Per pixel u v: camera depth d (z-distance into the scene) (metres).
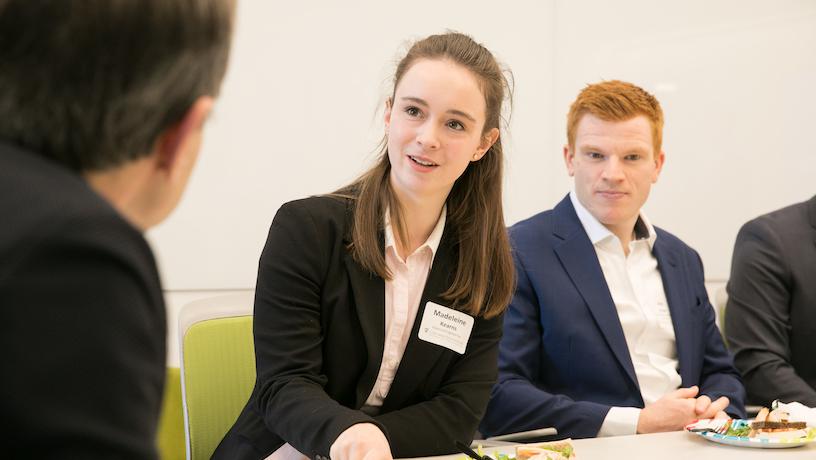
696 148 3.80
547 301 2.04
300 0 3.29
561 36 3.64
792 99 3.92
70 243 0.45
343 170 3.37
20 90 0.50
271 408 1.35
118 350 0.46
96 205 0.48
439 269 1.55
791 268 2.34
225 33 0.57
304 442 1.28
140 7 0.51
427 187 1.46
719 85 3.83
